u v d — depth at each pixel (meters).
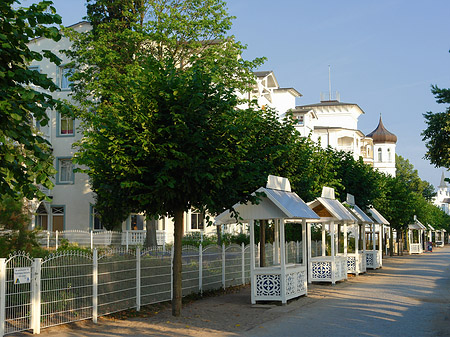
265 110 20.59
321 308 15.96
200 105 13.22
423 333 11.81
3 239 14.61
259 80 54.44
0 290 10.82
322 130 77.25
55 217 42.09
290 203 17.61
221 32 33.78
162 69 13.42
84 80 35.34
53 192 42.12
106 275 13.68
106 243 37.38
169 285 16.69
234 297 18.56
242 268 22.45
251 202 15.59
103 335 11.55
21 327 11.39
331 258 23.70
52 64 41.91
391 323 13.17
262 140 17.45
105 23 34.56
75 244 32.38
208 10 34.06
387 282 24.61
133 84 13.69
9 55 8.17
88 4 37.03
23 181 8.62
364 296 18.97
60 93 41.34
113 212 37.06
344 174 32.00
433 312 15.00
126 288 14.45
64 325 12.33
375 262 34.09
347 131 77.06
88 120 32.09
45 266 11.95
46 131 41.69
